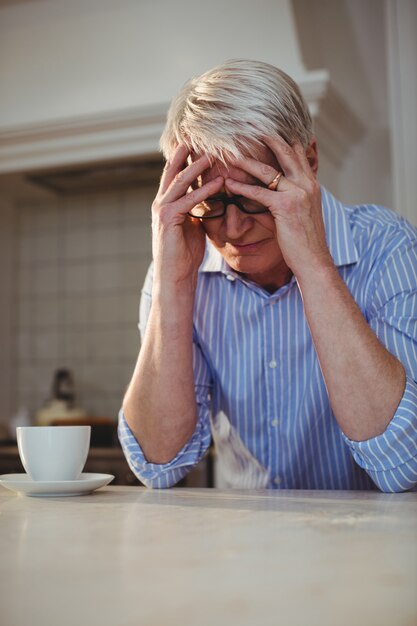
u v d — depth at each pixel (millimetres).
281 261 1170
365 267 1157
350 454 1209
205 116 1017
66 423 2875
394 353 1065
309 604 385
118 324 3551
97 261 3607
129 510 781
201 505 816
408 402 971
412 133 2600
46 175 3203
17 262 3732
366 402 978
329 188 2824
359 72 2986
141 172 3143
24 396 3658
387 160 2955
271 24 2639
